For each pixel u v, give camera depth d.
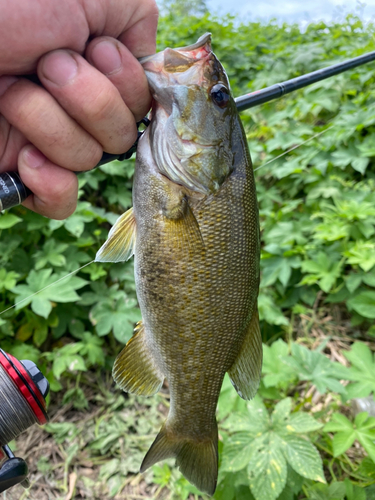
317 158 0.64
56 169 0.20
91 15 0.18
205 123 0.22
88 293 0.53
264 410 0.37
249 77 0.96
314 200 0.62
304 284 0.55
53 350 0.48
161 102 0.21
